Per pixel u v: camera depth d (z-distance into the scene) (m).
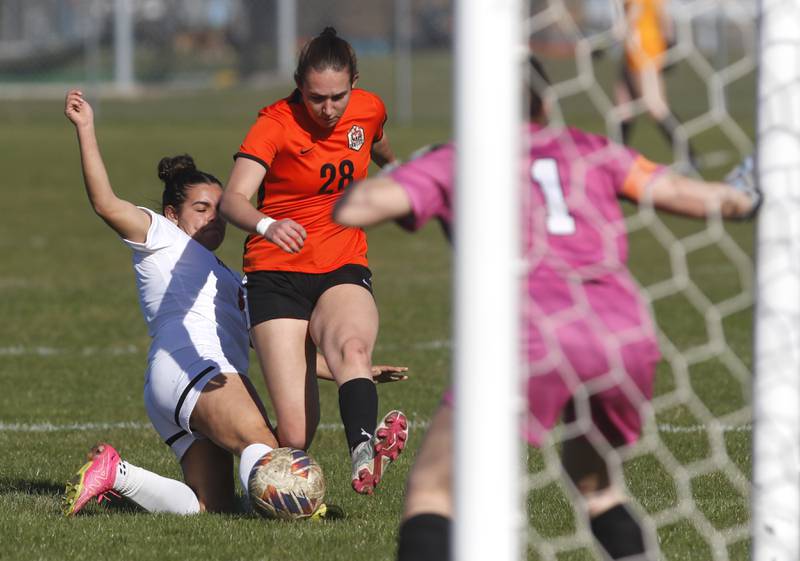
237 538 16.59
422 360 31.17
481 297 9.57
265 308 19.09
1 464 21.77
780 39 11.44
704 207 11.91
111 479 17.95
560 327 11.91
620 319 12.08
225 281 19.98
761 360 11.66
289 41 125.31
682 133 11.19
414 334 34.72
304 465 17.58
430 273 46.03
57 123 102.62
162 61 133.50
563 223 12.02
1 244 52.75
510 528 9.70
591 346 11.95
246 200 17.11
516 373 9.66
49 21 144.62
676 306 38.03
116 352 32.94
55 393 28.06
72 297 41.19
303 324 19.17
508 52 9.48
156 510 18.33
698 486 19.27
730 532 16.47
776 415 11.59
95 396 27.81
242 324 19.97
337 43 18.42
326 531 16.91
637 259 48.12
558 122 12.34
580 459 13.46
